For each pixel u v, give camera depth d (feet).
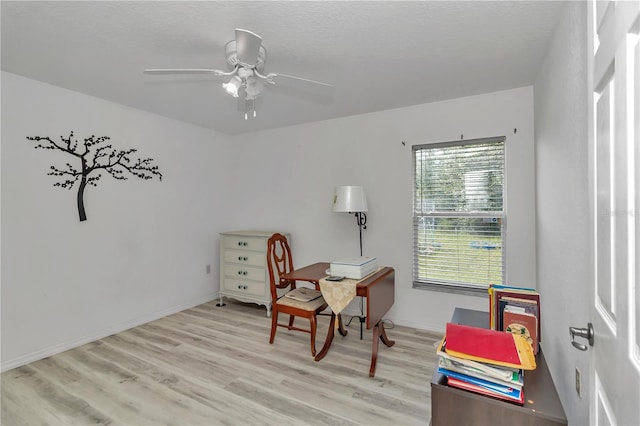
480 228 9.27
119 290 9.90
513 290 5.12
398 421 5.71
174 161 11.65
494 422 3.53
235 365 7.70
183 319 10.96
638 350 1.86
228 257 12.36
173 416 5.86
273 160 13.03
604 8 2.44
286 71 7.59
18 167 7.77
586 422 3.79
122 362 7.86
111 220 9.71
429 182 10.01
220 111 10.69
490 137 8.98
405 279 10.27
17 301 7.74
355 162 11.15
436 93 9.04
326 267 9.44
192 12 5.26
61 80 8.09
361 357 8.13
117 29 5.76
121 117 9.95
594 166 2.79
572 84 4.43
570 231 4.50
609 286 2.38
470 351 3.75
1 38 6.04
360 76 7.88
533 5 5.03
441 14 5.33
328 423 5.67
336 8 5.16
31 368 7.58
